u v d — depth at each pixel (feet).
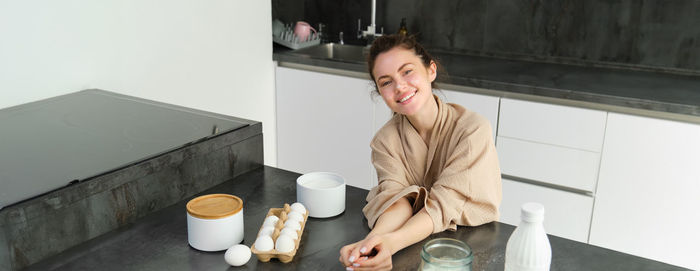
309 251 4.24
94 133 5.65
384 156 5.01
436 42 11.25
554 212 8.95
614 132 8.24
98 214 4.52
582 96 8.32
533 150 8.87
